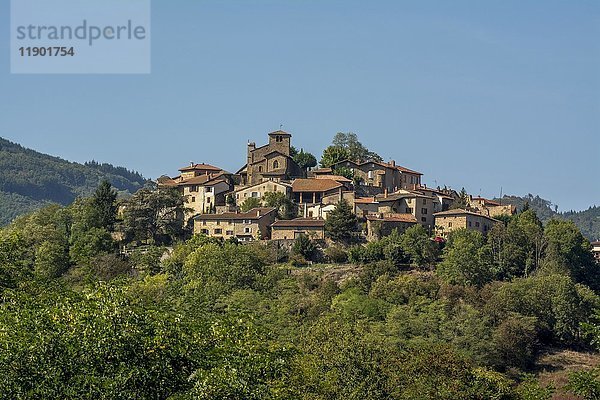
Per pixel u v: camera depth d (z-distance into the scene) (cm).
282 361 9131
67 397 7656
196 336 8756
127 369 7912
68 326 8144
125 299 8762
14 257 12444
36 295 10512
